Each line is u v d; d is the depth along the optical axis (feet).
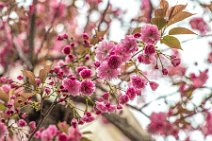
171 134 4.81
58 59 5.00
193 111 4.64
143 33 2.91
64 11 5.55
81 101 3.86
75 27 5.44
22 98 3.13
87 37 3.35
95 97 3.38
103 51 3.02
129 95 3.14
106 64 2.96
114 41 3.07
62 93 3.05
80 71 3.06
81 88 3.02
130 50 2.93
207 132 4.89
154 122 4.77
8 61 5.25
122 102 3.14
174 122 4.74
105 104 3.17
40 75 3.05
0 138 3.09
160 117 4.75
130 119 4.69
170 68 5.16
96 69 3.04
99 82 3.46
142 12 5.47
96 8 5.33
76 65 3.31
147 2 5.45
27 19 4.88
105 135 5.65
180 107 4.63
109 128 5.86
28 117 3.57
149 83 3.17
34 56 4.89
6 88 3.28
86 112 3.18
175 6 2.91
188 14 2.90
